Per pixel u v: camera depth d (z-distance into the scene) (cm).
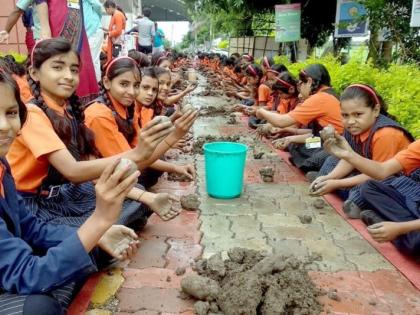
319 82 410
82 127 257
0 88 147
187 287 217
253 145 539
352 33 620
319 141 391
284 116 404
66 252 147
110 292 226
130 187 148
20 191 229
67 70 234
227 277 228
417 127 323
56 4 429
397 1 528
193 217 322
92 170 212
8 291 154
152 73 371
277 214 331
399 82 415
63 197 248
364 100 296
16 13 440
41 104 230
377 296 227
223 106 845
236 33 1758
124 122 305
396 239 269
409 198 279
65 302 186
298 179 415
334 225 313
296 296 209
